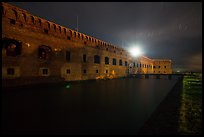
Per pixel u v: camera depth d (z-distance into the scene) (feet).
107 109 25.66
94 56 83.25
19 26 46.55
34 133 16.03
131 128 17.54
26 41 48.42
